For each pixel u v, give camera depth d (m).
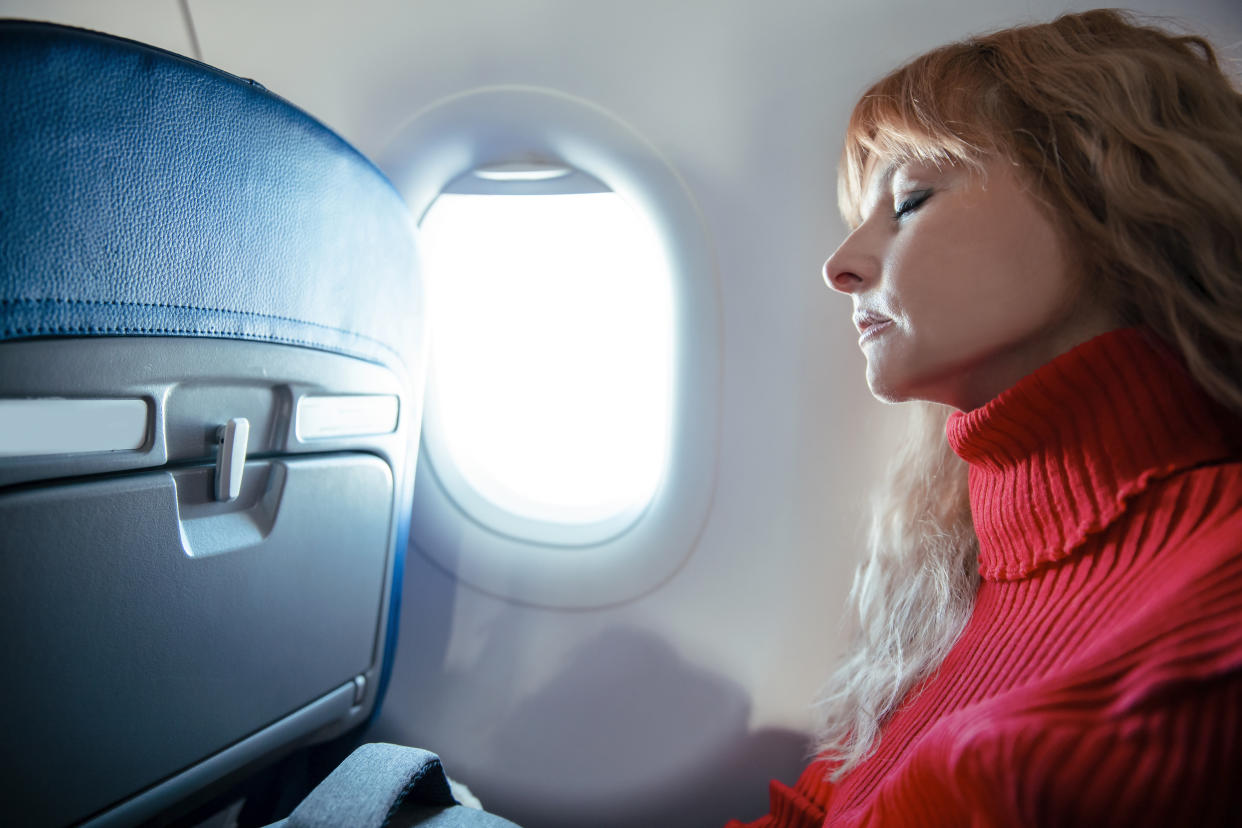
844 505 1.15
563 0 1.04
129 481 0.64
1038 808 0.40
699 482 1.17
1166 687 0.39
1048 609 0.56
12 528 0.55
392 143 1.14
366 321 0.91
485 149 1.15
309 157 0.77
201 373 0.69
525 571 1.26
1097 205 0.57
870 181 0.70
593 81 1.08
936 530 0.90
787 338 1.13
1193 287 0.54
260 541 0.80
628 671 1.25
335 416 0.89
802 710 1.20
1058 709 0.42
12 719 0.58
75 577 0.61
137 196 0.60
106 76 0.56
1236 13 0.90
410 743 1.33
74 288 0.56
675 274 1.13
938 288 0.59
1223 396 0.51
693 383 1.15
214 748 0.79
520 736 1.28
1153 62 0.59
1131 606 0.48
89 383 0.59
